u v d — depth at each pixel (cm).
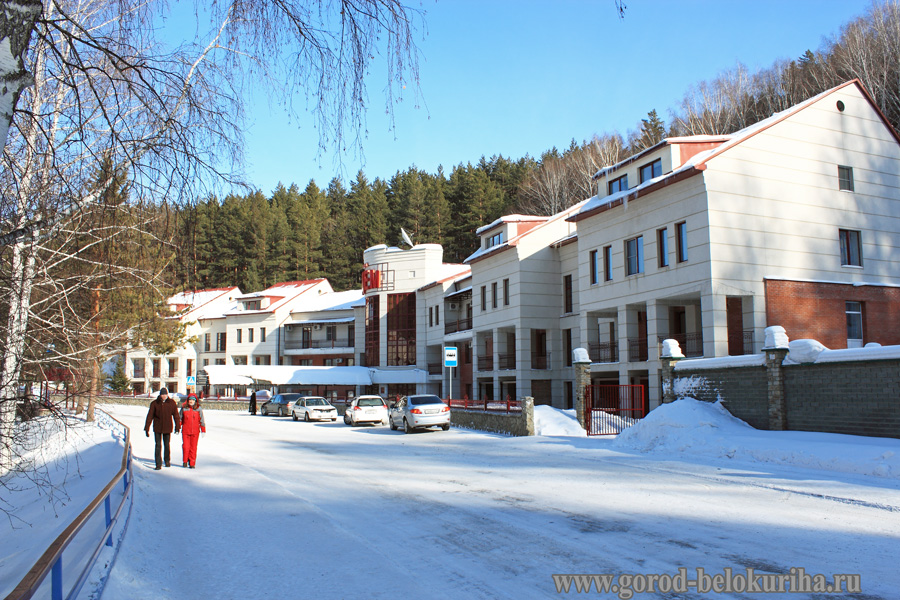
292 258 8294
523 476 1277
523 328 3619
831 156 2653
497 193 7512
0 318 969
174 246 742
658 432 1723
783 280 2480
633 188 2825
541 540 759
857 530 761
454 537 789
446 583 612
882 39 4509
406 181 8575
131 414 4450
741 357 1738
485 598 569
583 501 986
